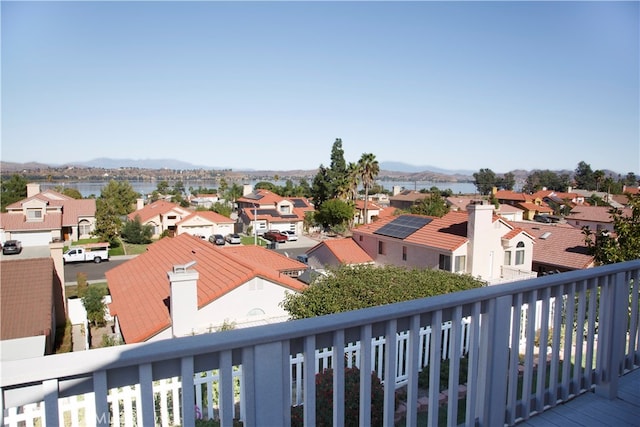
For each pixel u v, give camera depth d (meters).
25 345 12.26
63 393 1.28
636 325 3.34
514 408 2.47
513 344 2.43
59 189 64.44
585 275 2.74
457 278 11.74
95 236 41.78
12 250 35.75
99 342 16.25
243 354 1.51
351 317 1.73
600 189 84.94
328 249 27.31
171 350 1.36
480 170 128.00
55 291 18.58
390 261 25.52
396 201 75.00
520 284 2.38
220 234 43.53
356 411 4.41
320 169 59.81
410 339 1.98
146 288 14.49
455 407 2.19
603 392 2.96
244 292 12.07
